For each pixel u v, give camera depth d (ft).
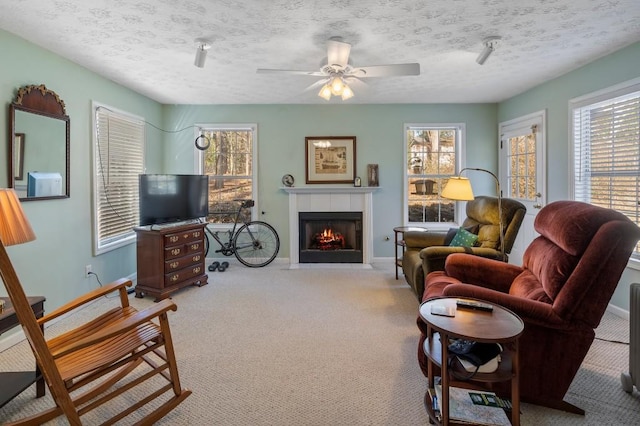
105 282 12.30
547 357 5.72
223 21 8.13
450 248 10.02
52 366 4.73
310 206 16.69
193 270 12.92
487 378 4.93
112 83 12.69
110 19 8.00
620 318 9.82
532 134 14.15
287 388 6.58
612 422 5.63
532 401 6.00
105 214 12.37
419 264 10.54
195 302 11.37
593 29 8.73
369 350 8.05
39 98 9.27
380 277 14.35
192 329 9.24
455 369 5.13
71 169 10.61
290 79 12.68
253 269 15.75
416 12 7.74
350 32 8.75
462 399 5.50
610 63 10.38
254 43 9.38
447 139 17.16
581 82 11.53
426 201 17.22
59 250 10.13
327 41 9.20
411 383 6.72
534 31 8.80
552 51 10.16
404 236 12.73
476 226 11.44
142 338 5.91
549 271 6.16
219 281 13.84
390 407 6.02
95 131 11.69
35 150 9.18
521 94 14.83
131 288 12.81
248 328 9.30
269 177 16.90
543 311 5.62
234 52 10.02
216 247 17.11
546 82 13.20
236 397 6.31
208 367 7.33
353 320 9.82
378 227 16.98
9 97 8.52
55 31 8.57
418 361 6.90
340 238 17.22
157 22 8.16
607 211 5.76
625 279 9.90
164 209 12.82
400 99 15.89
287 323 9.64
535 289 6.60
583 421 5.65
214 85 13.39
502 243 9.89
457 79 12.89
